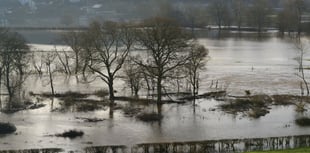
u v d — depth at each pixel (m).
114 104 117.19
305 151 69.62
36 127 95.38
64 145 82.88
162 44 113.81
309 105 115.00
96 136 89.12
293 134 90.62
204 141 85.44
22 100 122.19
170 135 90.25
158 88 116.31
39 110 111.19
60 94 130.38
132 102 119.25
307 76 160.12
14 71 177.00
